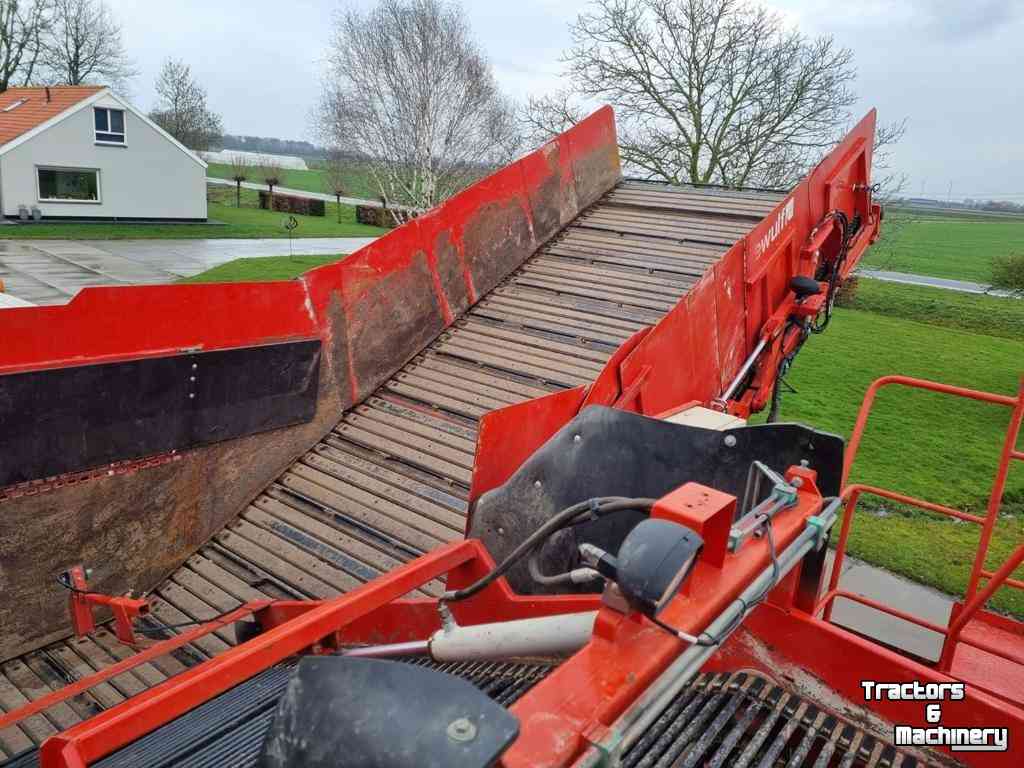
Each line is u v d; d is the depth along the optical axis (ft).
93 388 13.11
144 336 13.79
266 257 86.07
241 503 15.96
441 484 15.44
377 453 16.61
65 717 11.44
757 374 19.58
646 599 4.46
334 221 142.20
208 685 6.52
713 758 7.00
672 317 14.84
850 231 23.77
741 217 23.66
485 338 19.45
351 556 14.28
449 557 8.93
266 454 16.26
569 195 24.52
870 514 28.48
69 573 12.82
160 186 111.34
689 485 6.01
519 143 90.89
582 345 18.38
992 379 56.03
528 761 4.12
